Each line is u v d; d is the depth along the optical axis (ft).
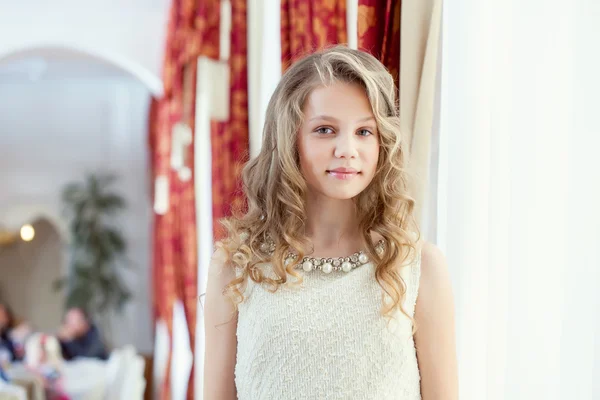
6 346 22.36
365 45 5.94
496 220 5.00
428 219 5.86
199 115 13.23
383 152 4.32
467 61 5.14
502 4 4.99
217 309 4.49
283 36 7.73
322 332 4.03
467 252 5.14
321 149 4.09
